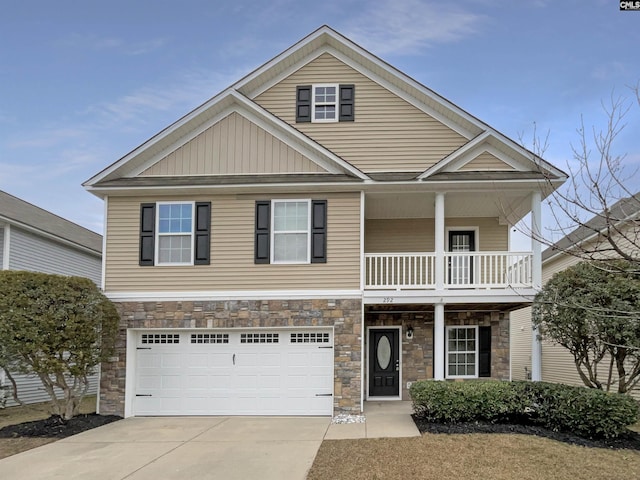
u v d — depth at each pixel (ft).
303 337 39.86
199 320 39.78
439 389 32.63
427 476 22.67
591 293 31.99
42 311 33.81
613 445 27.53
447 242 48.55
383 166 43.93
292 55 45.06
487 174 39.60
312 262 39.81
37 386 50.52
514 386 32.89
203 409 39.70
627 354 32.99
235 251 40.32
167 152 42.19
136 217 41.11
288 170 41.42
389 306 42.39
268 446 29.12
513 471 23.22
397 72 43.96
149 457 27.35
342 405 38.17
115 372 39.55
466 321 46.75
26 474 24.79
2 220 46.62
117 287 40.40
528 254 39.37
